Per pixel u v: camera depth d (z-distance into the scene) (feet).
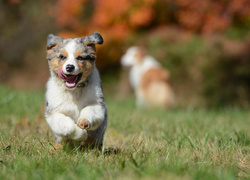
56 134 16.26
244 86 60.44
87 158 15.10
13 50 87.10
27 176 12.12
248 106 57.62
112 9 65.87
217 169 13.97
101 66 71.51
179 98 61.67
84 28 68.69
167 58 64.03
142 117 30.25
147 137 20.62
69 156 15.44
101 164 14.12
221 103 59.77
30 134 20.18
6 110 28.81
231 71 61.62
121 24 67.10
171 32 67.10
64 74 16.15
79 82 16.69
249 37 63.77
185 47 63.98
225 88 60.85
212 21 63.00
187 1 63.87
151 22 70.79
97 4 68.80
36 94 41.11
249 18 66.23
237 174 13.75
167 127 24.57
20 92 41.14
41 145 17.20
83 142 17.49
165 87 48.96
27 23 86.89
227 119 30.04
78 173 12.59
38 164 13.84
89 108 16.28
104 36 66.23
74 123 15.90
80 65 16.43
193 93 61.72
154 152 15.80
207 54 62.59
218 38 63.67
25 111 28.50
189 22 64.54
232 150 16.71
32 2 87.76
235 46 62.49
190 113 34.09
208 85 61.41
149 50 65.46
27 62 85.35
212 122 27.48
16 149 15.85
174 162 14.30
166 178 11.76
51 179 11.80
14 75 84.58
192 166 14.16
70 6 70.74
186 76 63.00
